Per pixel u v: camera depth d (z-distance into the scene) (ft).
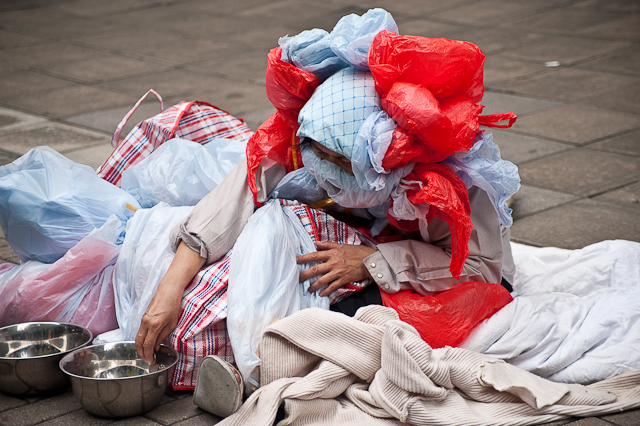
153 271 8.71
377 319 8.09
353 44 7.97
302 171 9.15
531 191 15.88
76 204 9.13
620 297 9.12
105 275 9.12
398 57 7.66
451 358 7.89
